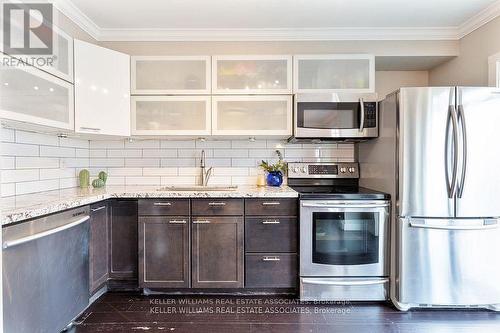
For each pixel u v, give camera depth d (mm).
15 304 1447
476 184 2115
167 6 2320
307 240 2338
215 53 2781
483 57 2465
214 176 3037
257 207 2398
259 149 3033
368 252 2334
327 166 2947
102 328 1977
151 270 2395
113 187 2859
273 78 2643
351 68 2648
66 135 2510
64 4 2240
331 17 2514
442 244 2156
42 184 2361
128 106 2588
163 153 3025
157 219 2391
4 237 1405
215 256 2398
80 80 2254
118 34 2730
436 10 2395
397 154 2205
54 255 1721
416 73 3137
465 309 2260
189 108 2645
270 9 2377
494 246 2150
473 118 2100
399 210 2189
